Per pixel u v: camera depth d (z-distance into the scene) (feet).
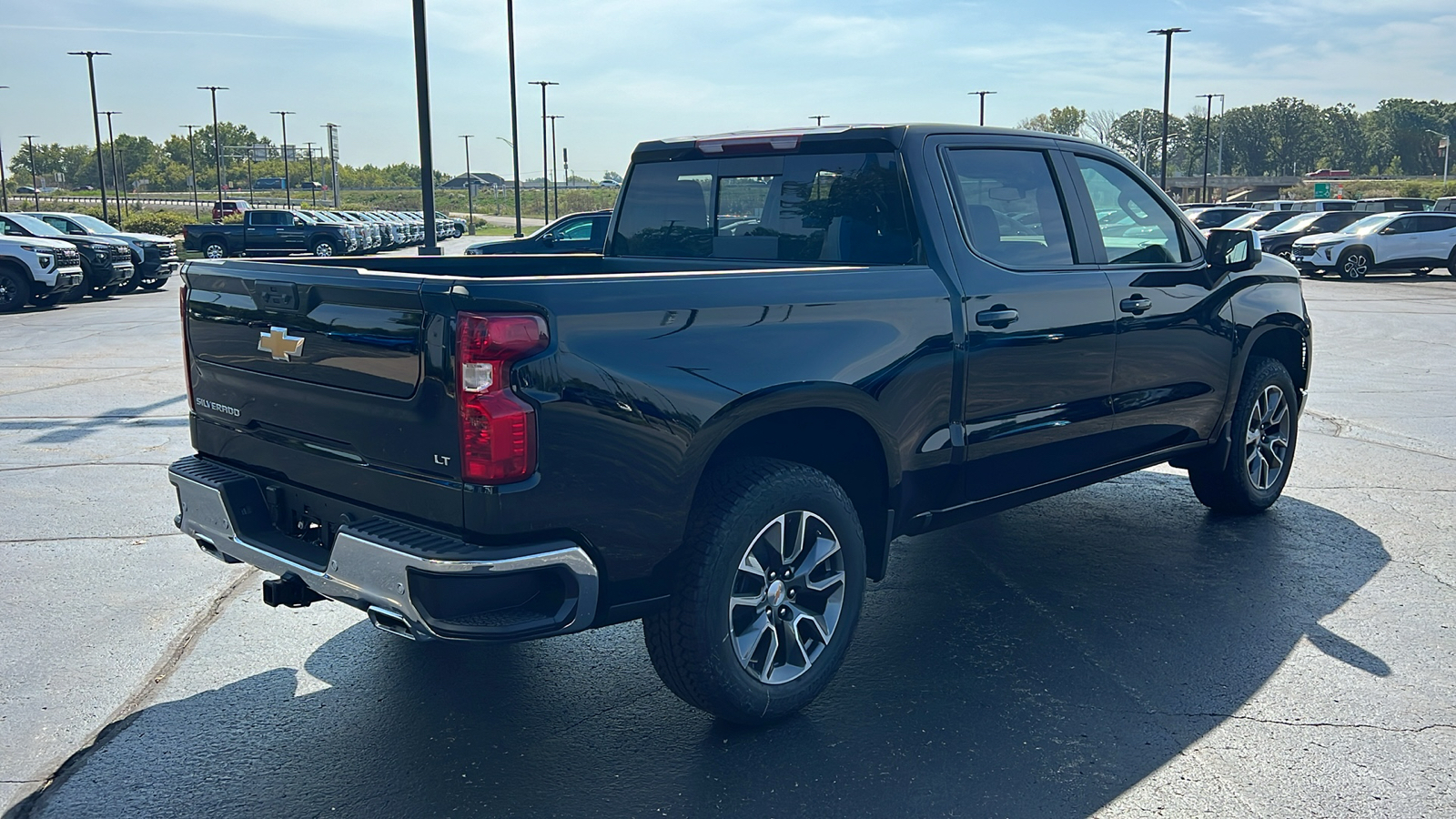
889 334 12.51
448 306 9.80
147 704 12.92
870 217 14.03
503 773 11.32
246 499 12.41
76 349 46.06
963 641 14.70
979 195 14.26
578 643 14.88
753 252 15.46
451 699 13.12
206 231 128.36
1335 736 11.96
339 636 15.06
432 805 10.69
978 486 14.23
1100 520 20.35
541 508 10.01
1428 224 86.28
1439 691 13.06
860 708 12.75
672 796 10.85
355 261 14.99
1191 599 16.17
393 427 10.46
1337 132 620.49
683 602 11.14
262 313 11.94
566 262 17.21
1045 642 14.65
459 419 9.80
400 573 9.96
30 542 19.03
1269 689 13.15
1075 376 15.10
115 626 15.35
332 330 10.95
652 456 10.60
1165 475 23.95
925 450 13.21
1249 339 18.56
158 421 30.12
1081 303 15.02
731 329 11.14
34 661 14.16
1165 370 16.80
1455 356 42.27
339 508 11.43
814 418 12.71
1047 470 15.23
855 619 12.71
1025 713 12.56
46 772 11.35
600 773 11.31
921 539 19.27
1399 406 31.53
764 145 15.06
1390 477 23.34
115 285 74.74
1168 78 173.47
